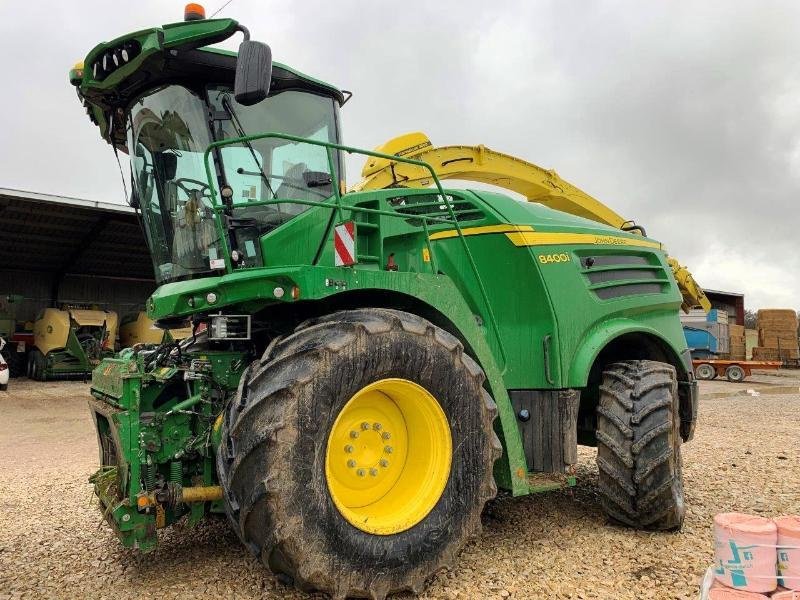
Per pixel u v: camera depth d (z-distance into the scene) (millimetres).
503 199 4543
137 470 3143
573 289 4371
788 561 2557
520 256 4266
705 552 3727
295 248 3537
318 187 3916
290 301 2986
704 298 8086
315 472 2723
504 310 4336
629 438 4070
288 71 3789
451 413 3191
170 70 3566
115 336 18203
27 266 21125
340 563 2760
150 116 3811
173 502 3117
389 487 3230
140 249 20203
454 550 3143
